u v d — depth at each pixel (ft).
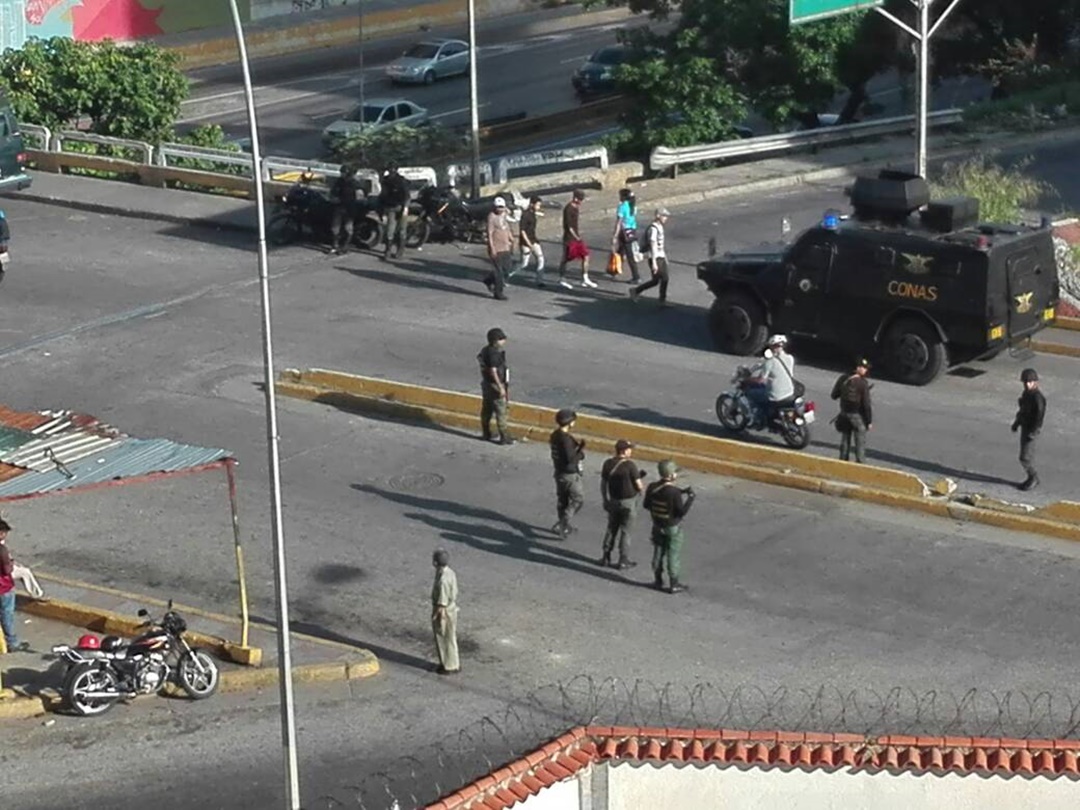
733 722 62.03
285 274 119.96
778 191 140.56
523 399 95.71
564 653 68.18
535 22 264.93
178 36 238.27
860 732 60.59
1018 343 98.68
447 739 61.72
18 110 153.07
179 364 102.83
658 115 153.38
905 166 144.56
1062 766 50.19
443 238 126.72
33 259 124.16
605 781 51.62
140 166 143.23
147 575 76.33
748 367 92.79
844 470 83.56
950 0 169.89
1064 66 176.14
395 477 86.84
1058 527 78.23
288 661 53.62
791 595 73.05
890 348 97.14
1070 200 132.77
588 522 81.25
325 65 235.81
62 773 60.08
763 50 156.66
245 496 84.74
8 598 68.64
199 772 59.98
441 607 65.72
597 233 128.06
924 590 73.31
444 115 201.57
